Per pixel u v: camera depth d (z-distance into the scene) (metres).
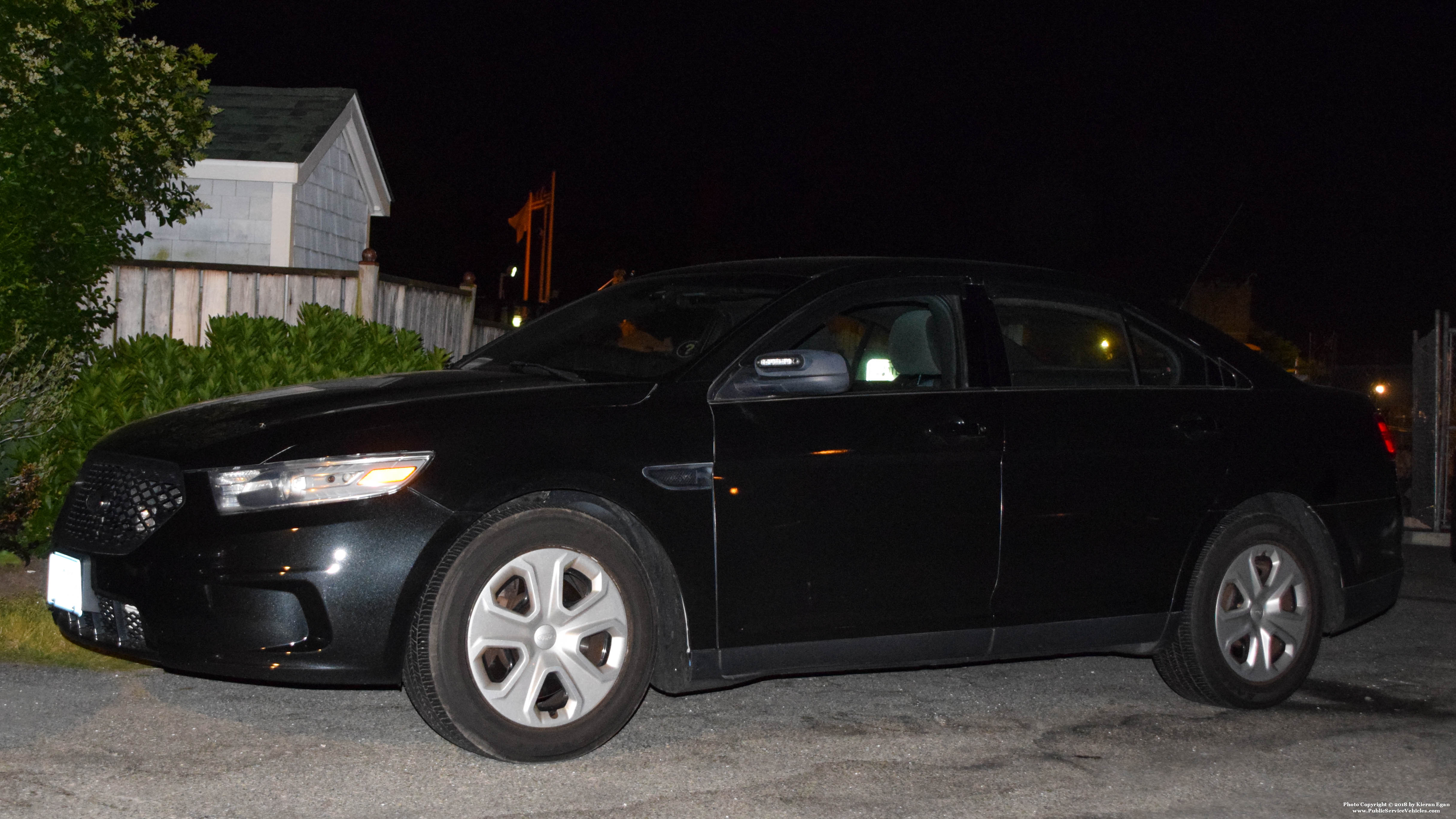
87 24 8.24
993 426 5.08
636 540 4.70
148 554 4.28
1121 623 5.34
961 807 4.25
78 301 8.08
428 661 4.28
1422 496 12.81
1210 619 5.48
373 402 4.54
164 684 5.28
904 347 5.32
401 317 10.59
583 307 6.00
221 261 14.34
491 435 4.40
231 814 3.93
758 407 4.77
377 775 4.33
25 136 7.77
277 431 4.33
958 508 4.99
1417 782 4.66
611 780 4.39
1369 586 6.03
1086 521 5.23
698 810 4.14
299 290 10.11
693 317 5.41
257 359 7.63
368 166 16.72
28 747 4.43
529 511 4.41
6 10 7.76
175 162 9.75
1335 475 5.87
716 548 4.65
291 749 4.56
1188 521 5.45
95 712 4.86
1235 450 5.57
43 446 7.32
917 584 4.95
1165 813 4.26
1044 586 5.17
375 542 4.20
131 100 8.86
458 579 4.28
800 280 5.20
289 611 4.18
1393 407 15.81
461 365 5.81
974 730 5.16
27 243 7.31
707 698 5.48
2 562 7.32
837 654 4.88
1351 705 5.73
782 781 4.46
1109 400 5.37
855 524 4.84
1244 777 4.66
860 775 4.55
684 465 4.61
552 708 4.52
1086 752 4.91
